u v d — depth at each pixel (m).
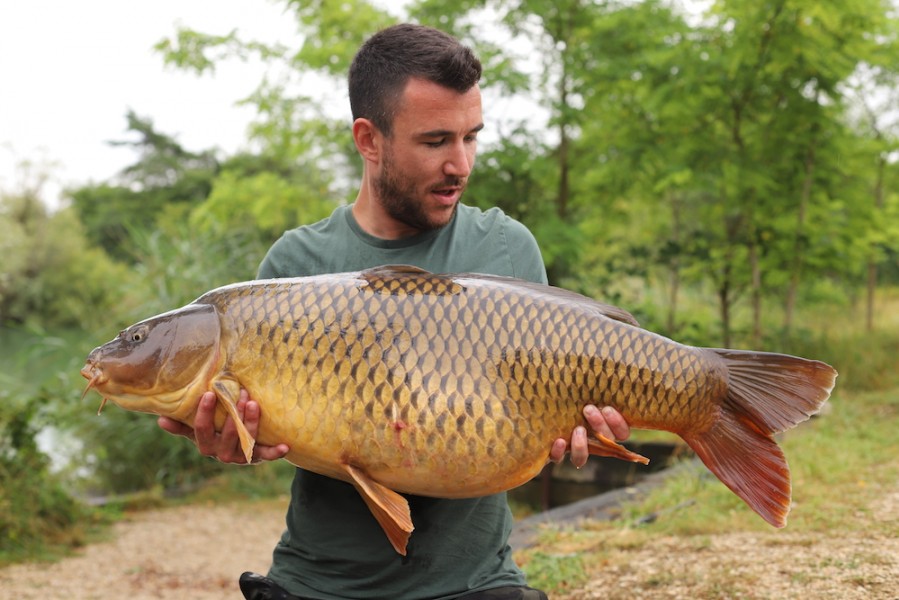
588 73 9.30
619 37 9.51
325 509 2.08
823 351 9.70
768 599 3.23
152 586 5.74
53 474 8.06
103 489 9.46
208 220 10.81
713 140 9.28
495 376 1.84
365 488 1.81
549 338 1.87
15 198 36.97
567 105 9.55
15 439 7.03
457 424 1.81
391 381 1.81
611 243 10.81
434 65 1.93
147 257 10.73
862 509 4.38
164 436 9.34
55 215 38.00
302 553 2.12
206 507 8.37
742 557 3.79
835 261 9.56
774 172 9.41
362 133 2.07
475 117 1.98
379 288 1.87
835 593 3.20
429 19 9.66
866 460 5.65
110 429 9.39
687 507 4.83
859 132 11.02
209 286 10.27
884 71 10.22
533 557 4.11
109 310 10.95
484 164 9.52
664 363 1.94
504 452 1.84
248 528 7.52
